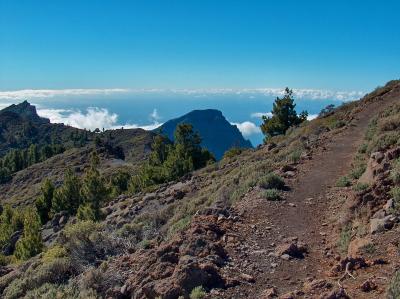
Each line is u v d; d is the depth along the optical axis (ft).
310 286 33.37
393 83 166.20
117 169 383.86
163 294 33.78
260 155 128.77
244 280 36.50
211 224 48.32
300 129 148.36
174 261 39.55
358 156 77.77
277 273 37.76
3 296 56.44
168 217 84.58
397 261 34.09
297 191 64.75
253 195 62.80
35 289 48.75
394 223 39.93
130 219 110.11
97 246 53.36
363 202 47.09
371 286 31.27
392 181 47.93
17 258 128.26
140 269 39.29
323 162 83.30
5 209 213.87
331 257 40.01
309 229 48.83
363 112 136.56
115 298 36.65
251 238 46.32
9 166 566.77
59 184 416.46
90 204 158.51
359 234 41.01
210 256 39.96
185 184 138.92
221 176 120.78
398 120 86.63
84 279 41.11
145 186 186.09
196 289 34.24
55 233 160.97
